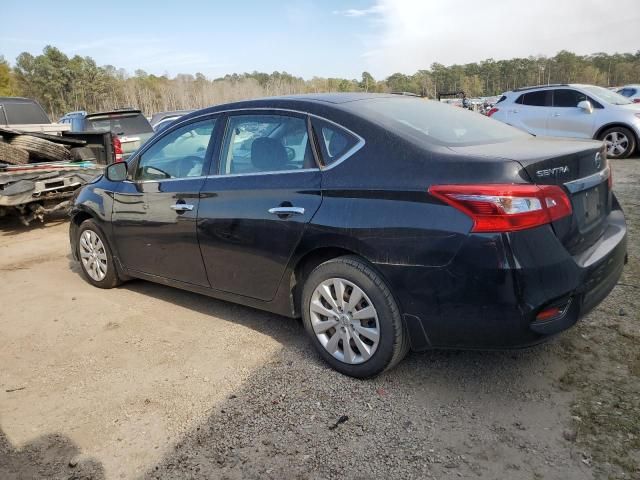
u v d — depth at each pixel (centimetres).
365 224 288
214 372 338
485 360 329
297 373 329
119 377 339
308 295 328
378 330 296
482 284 256
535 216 251
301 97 352
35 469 257
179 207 392
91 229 497
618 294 407
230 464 252
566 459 240
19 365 365
